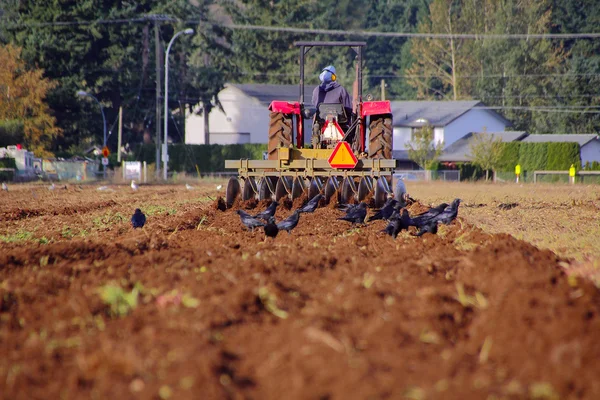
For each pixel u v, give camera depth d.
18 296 26.47
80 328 22.52
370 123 63.72
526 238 51.00
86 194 123.38
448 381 17.39
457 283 26.86
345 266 32.50
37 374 18.94
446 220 43.03
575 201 94.12
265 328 22.05
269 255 35.34
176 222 54.41
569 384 17.12
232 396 17.20
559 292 23.72
